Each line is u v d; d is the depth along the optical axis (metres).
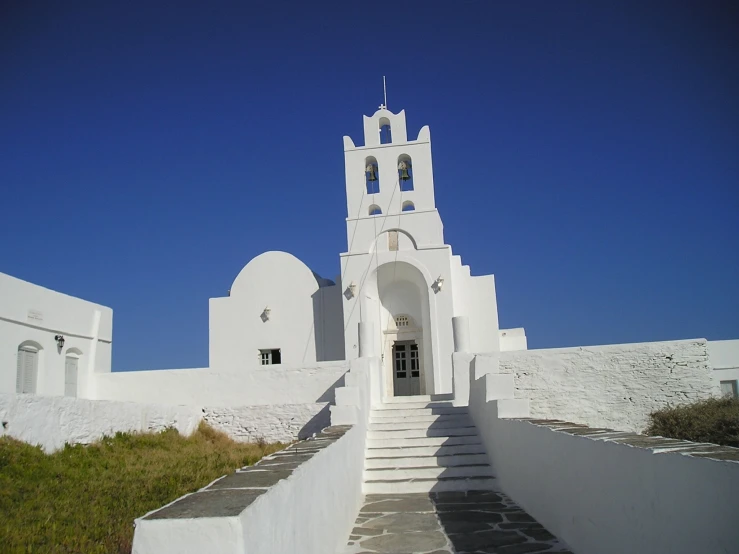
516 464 10.53
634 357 18.56
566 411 18.52
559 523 8.05
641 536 5.52
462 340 19.52
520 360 19.02
